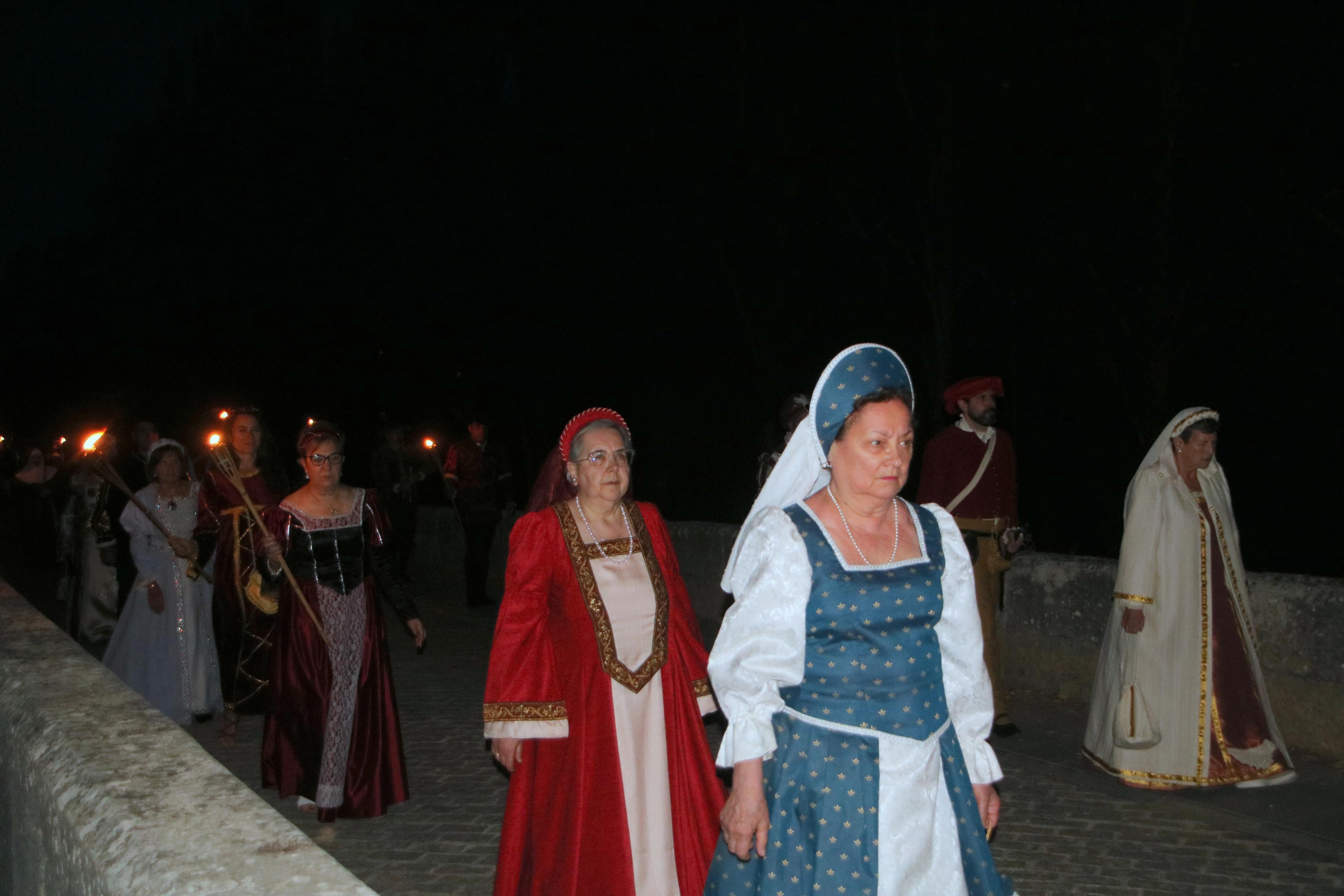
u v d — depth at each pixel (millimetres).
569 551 3887
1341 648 5762
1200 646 5414
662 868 3770
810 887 2674
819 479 3027
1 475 21688
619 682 3797
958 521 6445
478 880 4586
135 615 7172
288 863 1809
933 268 15609
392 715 5438
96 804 2107
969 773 2879
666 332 20172
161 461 7285
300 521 5375
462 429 24859
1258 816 5039
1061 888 4359
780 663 2742
